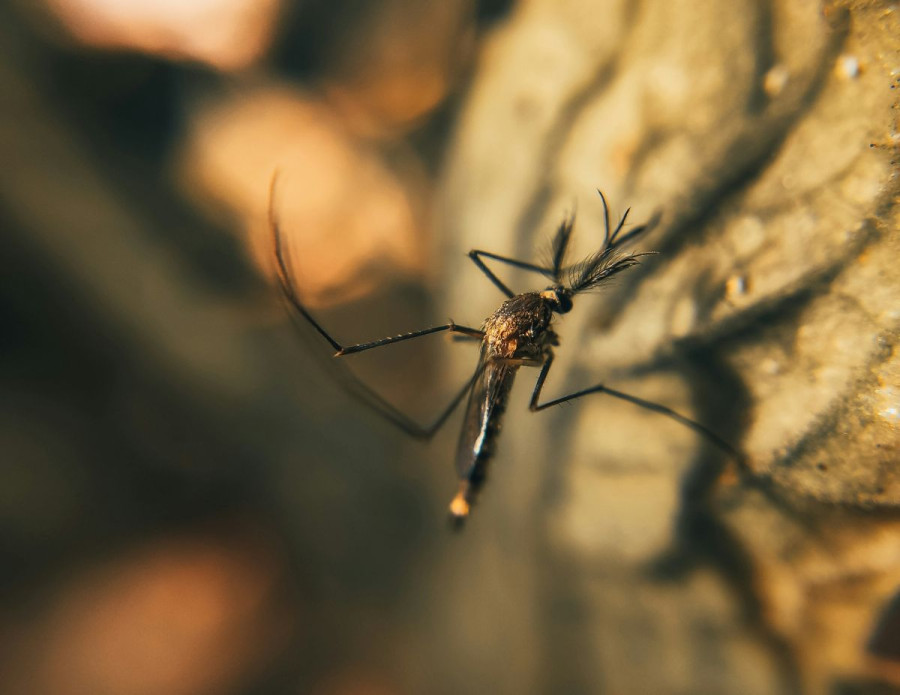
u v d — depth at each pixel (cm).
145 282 5
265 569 5
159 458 6
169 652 5
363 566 5
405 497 5
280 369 5
